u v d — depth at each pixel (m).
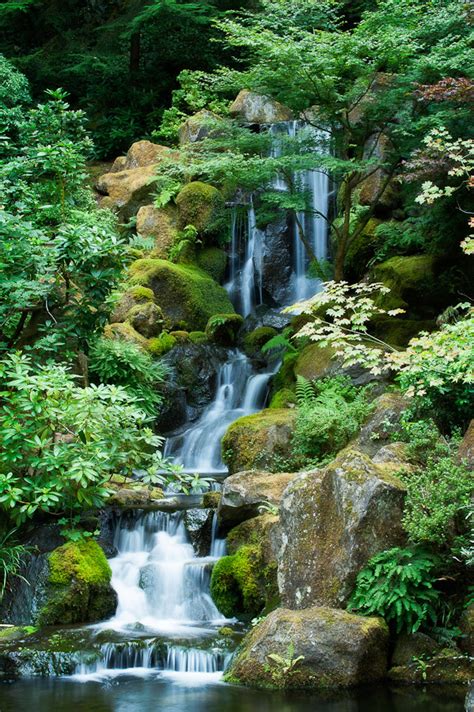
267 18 14.02
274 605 7.66
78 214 12.14
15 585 8.29
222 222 15.59
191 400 13.03
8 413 8.82
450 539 6.91
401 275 12.28
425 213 12.34
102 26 23.39
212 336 13.85
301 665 6.46
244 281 15.77
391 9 12.60
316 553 7.11
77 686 6.70
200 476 11.15
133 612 8.34
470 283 11.96
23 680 6.91
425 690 6.31
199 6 20.33
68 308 10.26
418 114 12.29
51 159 11.86
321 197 15.41
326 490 7.26
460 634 6.62
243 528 8.55
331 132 13.08
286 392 11.57
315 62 11.88
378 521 6.90
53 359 9.83
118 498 9.83
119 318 13.46
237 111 17.23
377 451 8.95
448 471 7.14
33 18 25.42
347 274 13.98
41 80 22.97
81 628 7.81
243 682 6.62
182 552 8.81
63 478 8.55
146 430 9.19
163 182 16.39
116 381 11.34
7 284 9.46
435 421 8.68
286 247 15.52
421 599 6.79
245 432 10.31
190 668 7.06
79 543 8.54
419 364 8.10
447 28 12.43
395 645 6.72
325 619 6.59
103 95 22.11
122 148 21.22
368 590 6.77
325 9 14.18
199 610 8.26
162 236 15.62
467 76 11.55
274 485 8.82
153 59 22.30
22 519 8.37
